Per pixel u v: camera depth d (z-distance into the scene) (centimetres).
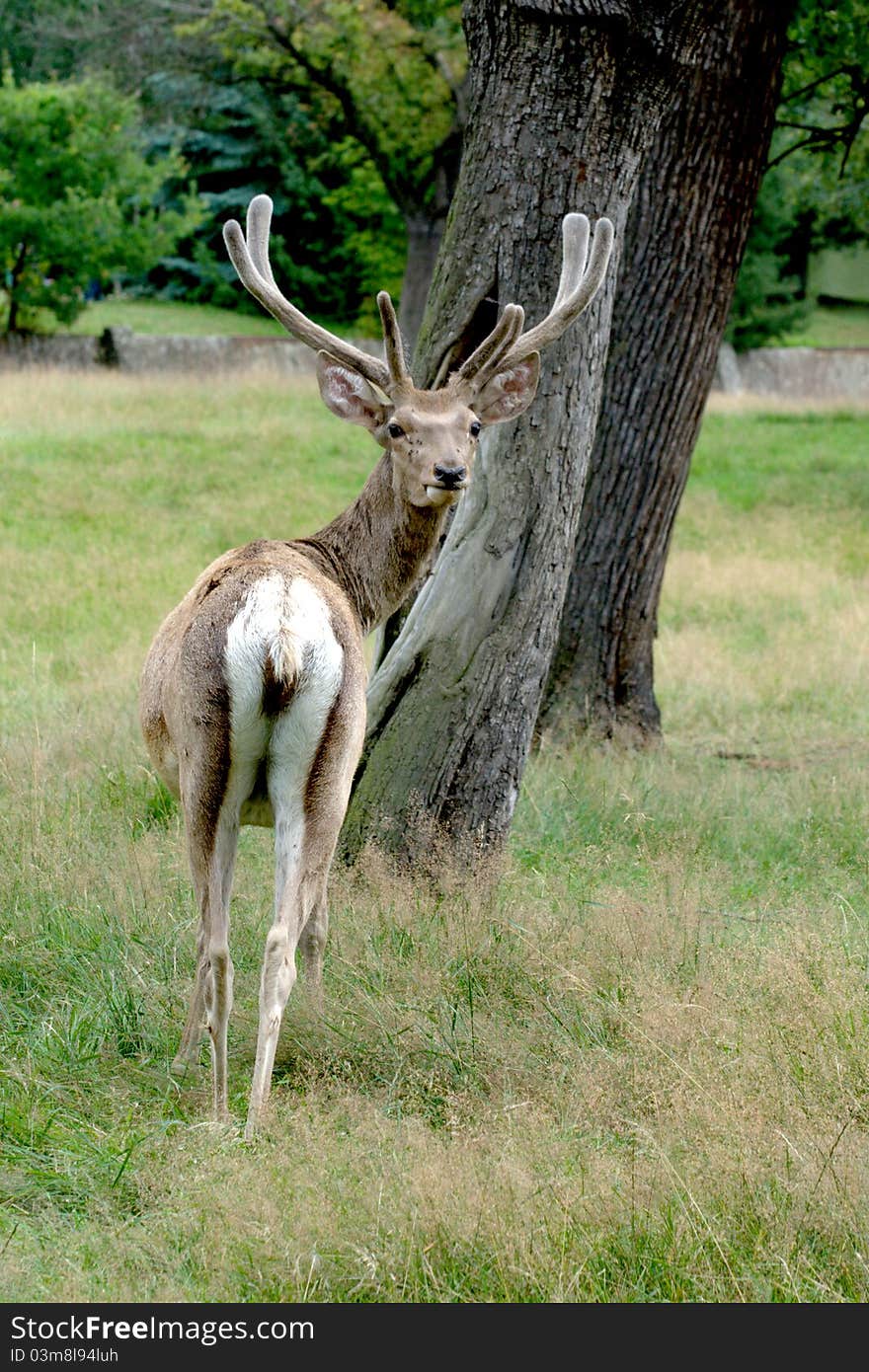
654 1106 695
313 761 702
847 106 2384
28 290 4850
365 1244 598
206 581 753
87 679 1555
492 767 1039
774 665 1833
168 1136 693
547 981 850
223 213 6925
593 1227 605
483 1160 647
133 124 5491
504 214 1032
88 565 2202
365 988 840
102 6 4909
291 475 2986
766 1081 704
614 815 1203
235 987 849
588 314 1018
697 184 1472
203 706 696
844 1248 602
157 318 6644
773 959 820
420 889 971
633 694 1549
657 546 1530
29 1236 613
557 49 1001
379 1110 705
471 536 1030
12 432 3262
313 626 699
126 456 3058
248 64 4181
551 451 1020
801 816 1216
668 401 1500
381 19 3791
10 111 4647
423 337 1080
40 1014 819
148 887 942
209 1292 581
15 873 949
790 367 5562
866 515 2997
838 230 6475
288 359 4753
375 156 4100
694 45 1012
